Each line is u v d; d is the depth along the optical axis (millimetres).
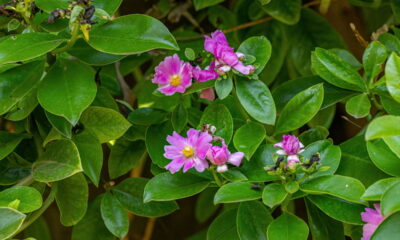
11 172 948
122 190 983
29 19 871
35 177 892
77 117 824
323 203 842
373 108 1002
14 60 810
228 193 833
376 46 924
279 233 823
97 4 890
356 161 897
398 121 761
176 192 860
